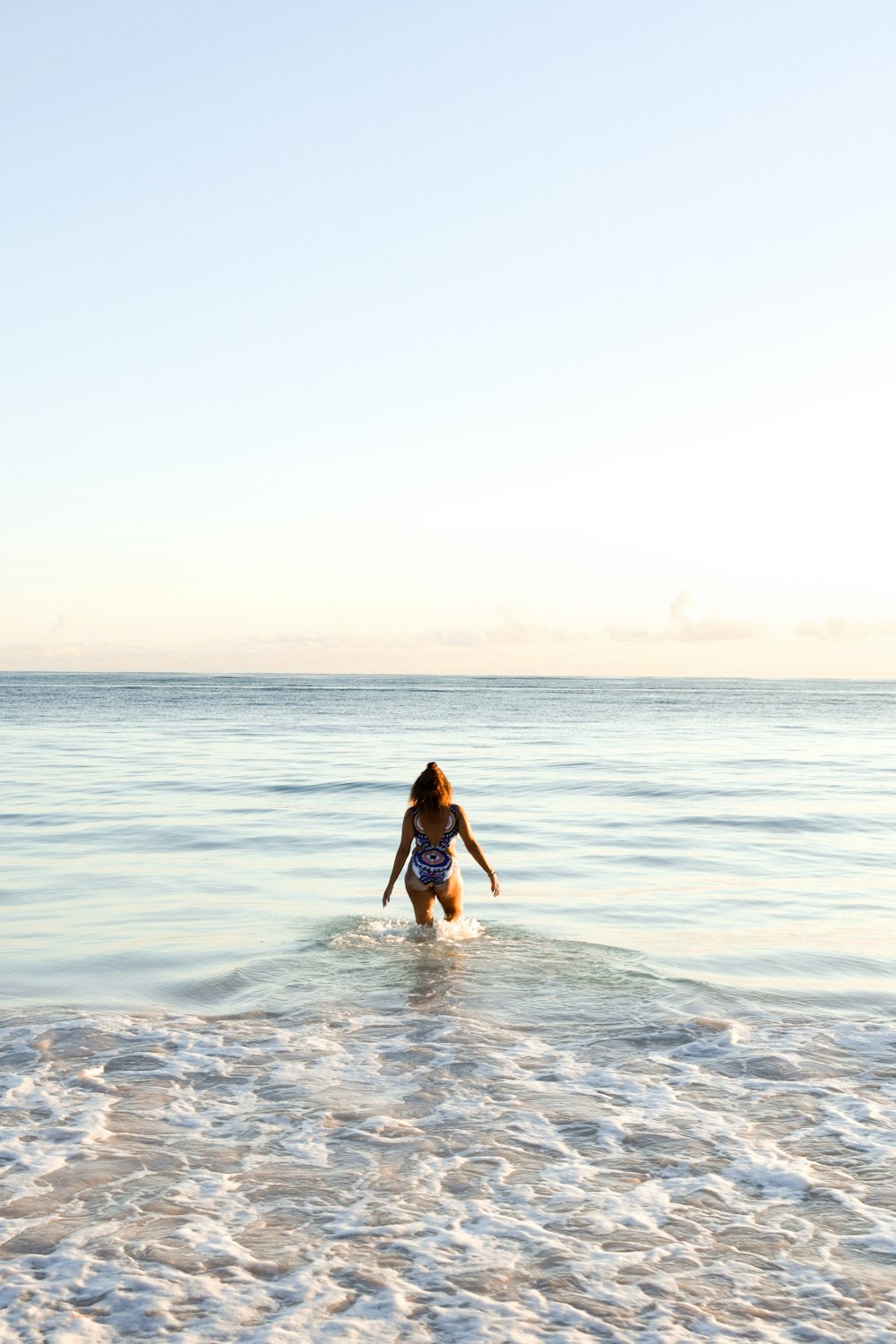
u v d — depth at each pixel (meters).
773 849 15.49
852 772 28.00
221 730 48.19
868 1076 6.08
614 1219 4.35
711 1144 5.10
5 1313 3.63
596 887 12.48
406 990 7.89
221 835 16.30
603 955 9.05
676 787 23.89
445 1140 5.15
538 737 44.16
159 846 15.32
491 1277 3.89
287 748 35.94
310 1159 4.93
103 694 126.75
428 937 9.72
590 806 20.33
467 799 21.41
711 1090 5.85
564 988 7.95
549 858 14.53
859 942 9.72
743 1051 6.52
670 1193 4.59
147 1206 4.44
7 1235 4.19
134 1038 6.73
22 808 19.39
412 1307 3.69
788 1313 3.66
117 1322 3.59
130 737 42.12
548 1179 4.71
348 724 55.19
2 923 10.34
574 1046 6.61
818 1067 6.23
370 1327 3.57
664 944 9.55
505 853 14.98
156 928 10.09
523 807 20.14
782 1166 4.86
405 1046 6.60
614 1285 3.84
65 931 9.98
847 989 8.03
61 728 49.16
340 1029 6.95
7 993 7.86
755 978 8.38
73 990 7.94
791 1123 5.38
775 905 11.46
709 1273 3.92
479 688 196.50
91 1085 5.88
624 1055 6.45
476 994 7.79
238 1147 5.05
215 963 8.73
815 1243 4.14
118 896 11.73
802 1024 7.10
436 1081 5.96
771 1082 5.96
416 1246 4.12
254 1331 3.54
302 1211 4.40
